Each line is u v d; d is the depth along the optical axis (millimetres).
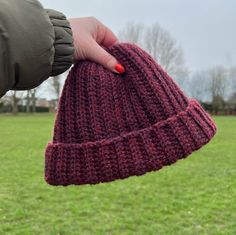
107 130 390
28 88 358
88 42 394
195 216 1836
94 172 385
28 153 4172
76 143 396
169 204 2049
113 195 2217
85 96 396
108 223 1741
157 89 392
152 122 389
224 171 3061
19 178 2783
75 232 1630
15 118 13031
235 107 16266
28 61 339
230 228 1668
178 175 2834
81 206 2006
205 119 399
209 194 2275
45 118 13078
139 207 1996
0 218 1807
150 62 405
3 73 330
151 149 378
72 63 385
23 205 2033
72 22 399
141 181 2574
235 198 2170
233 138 5730
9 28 330
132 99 394
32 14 347
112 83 395
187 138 381
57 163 397
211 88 16281
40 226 1702
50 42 351
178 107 391
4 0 342
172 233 1613
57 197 2189
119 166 379
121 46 408
